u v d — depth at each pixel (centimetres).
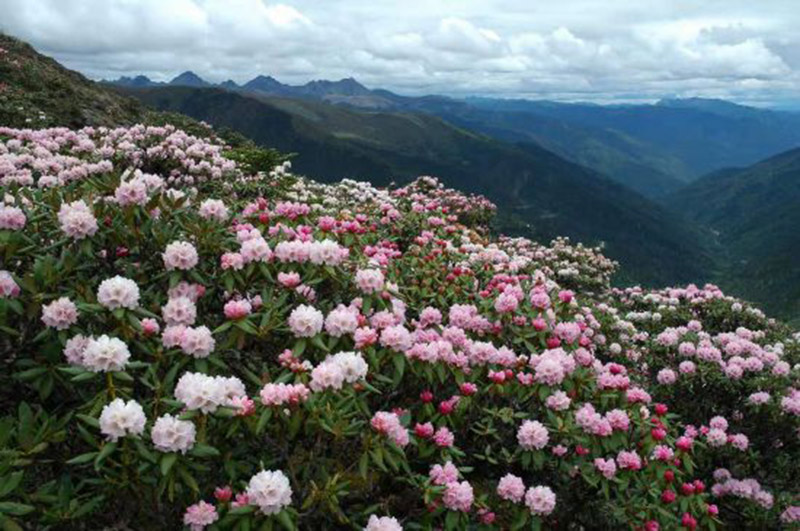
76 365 214
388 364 272
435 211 579
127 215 255
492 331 322
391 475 246
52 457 219
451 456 261
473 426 284
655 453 284
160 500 208
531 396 288
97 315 223
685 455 291
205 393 201
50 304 224
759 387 400
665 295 696
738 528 373
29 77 1297
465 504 232
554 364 279
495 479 287
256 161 755
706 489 390
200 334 228
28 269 248
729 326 591
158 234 258
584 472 270
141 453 187
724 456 385
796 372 420
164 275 254
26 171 453
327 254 281
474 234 580
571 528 290
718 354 419
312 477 225
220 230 273
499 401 293
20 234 238
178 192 304
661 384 418
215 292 275
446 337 296
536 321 317
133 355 229
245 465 215
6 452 188
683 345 434
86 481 196
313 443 231
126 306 222
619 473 277
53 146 580
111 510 208
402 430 233
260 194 582
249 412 207
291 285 266
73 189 290
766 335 560
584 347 331
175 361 229
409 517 243
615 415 281
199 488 212
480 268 438
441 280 385
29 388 234
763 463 401
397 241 495
